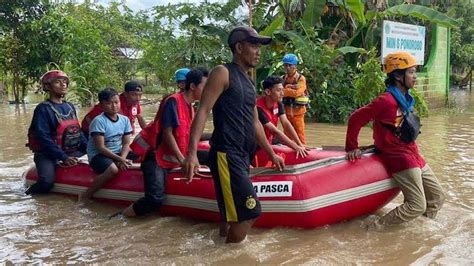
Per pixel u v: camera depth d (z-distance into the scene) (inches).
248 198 155.4
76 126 243.8
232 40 157.3
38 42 785.6
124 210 198.2
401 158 179.2
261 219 177.6
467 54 1122.7
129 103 262.1
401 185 179.9
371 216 191.2
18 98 830.5
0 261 157.4
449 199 214.5
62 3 884.6
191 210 190.9
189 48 597.9
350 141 183.6
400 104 177.8
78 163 231.5
